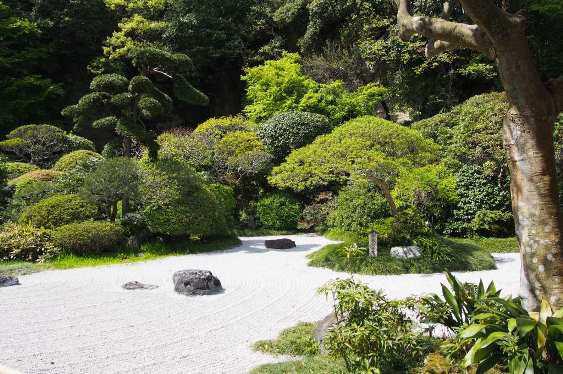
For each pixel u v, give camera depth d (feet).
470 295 12.42
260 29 71.36
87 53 70.23
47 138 51.13
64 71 71.56
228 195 42.83
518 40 10.71
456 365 10.36
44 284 23.43
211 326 16.72
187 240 35.42
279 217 45.70
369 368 10.41
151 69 36.01
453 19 47.78
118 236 31.19
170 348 14.39
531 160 10.88
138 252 32.17
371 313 11.34
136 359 13.44
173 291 22.08
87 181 32.63
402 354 11.17
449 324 12.00
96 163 39.65
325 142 27.66
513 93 10.95
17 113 63.57
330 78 60.18
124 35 66.18
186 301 20.27
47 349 14.21
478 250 29.94
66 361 13.24
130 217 33.12
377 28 57.26
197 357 13.64
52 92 65.26
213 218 36.01
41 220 31.45
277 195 46.60
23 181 40.27
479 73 50.21
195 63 68.18
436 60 50.98
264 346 14.38
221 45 69.26
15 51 63.77
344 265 26.94
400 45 52.16
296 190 45.65
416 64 53.67
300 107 54.44
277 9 72.43
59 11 65.46
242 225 45.85
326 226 44.45
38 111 64.69
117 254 31.12
